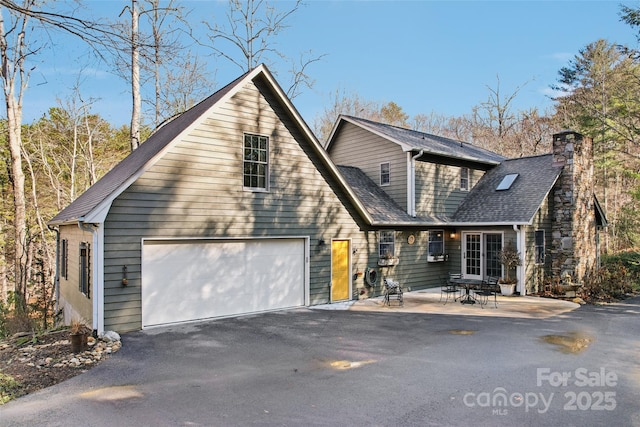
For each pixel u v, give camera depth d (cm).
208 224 983
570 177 1495
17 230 1438
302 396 538
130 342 797
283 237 1121
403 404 512
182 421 466
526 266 1409
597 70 2570
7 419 474
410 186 1480
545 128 3203
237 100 1037
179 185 940
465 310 1135
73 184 2034
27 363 673
